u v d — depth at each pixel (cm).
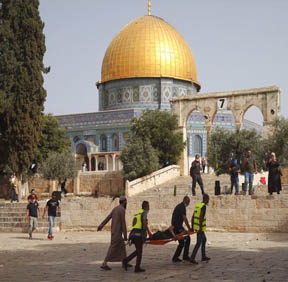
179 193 3628
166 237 1415
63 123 7206
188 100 4797
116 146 6844
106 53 7594
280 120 4175
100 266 1468
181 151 4662
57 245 2161
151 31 7319
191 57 7525
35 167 5138
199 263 1455
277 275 1207
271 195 2394
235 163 2827
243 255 1609
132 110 6762
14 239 2484
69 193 4978
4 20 4184
